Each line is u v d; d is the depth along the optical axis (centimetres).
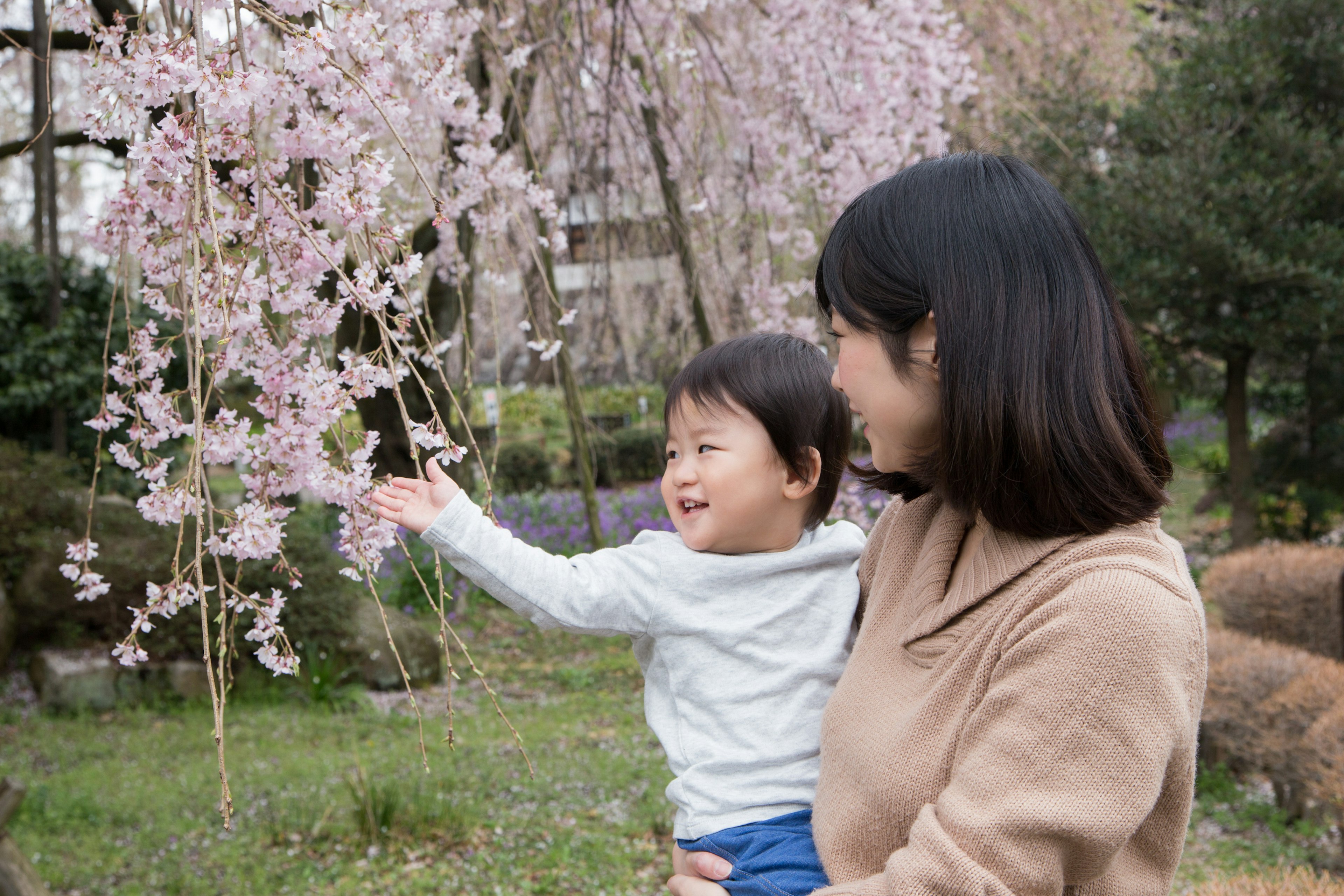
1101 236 680
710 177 480
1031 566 84
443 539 110
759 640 113
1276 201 654
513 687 600
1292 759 368
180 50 110
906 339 89
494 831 378
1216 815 387
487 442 741
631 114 425
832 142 425
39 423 760
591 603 111
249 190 133
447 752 468
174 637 550
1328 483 749
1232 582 498
